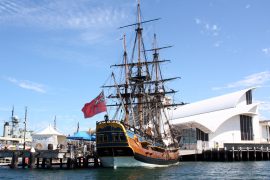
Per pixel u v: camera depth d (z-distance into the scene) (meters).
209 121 111.81
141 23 78.69
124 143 54.22
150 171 53.47
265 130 128.38
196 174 51.84
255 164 79.12
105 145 55.59
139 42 77.94
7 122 118.69
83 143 87.19
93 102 55.78
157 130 75.12
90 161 79.31
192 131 115.12
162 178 44.72
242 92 118.56
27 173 50.97
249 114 116.50
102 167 58.88
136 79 73.62
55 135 66.75
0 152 61.66
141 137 59.25
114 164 56.91
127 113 69.12
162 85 84.25
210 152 99.81
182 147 108.19
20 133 120.19
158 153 64.19
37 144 66.12
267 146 103.00
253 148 100.56
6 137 110.88
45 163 64.25
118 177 45.31
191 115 126.25
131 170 54.03
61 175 47.97
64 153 60.00
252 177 47.53
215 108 120.19
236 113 112.94
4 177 45.84
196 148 104.12
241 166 71.31
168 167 65.25
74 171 53.50
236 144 101.44
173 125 108.81
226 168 65.31
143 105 77.88
